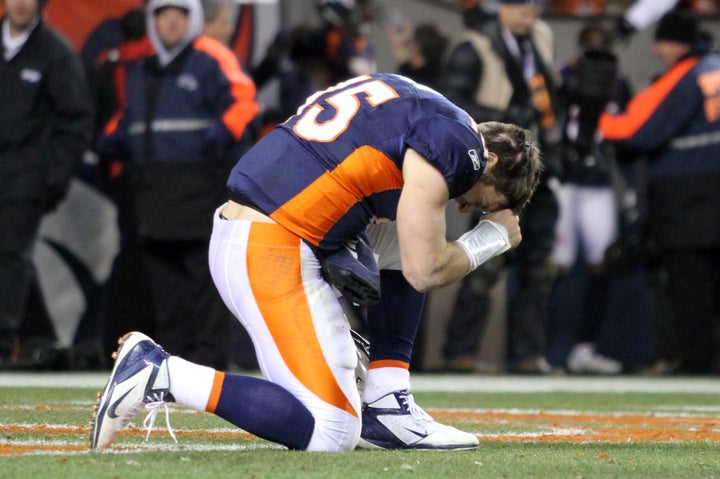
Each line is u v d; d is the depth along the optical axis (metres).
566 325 34.47
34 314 29.62
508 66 29.53
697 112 30.73
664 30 30.92
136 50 28.89
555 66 34.72
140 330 28.66
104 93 29.27
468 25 30.06
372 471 10.47
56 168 26.59
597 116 30.77
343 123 12.34
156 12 26.28
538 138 30.02
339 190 12.12
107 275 30.23
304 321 12.06
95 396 19.31
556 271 32.31
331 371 12.05
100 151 27.59
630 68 35.44
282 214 12.14
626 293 34.47
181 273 27.34
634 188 34.09
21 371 28.08
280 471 10.32
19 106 26.39
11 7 26.36
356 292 12.12
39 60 26.56
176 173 26.52
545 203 30.55
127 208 28.27
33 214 26.67
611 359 34.59
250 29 31.89
